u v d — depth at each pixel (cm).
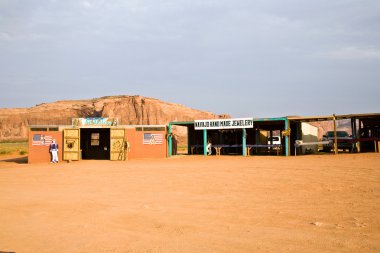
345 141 3145
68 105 19862
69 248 592
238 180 1465
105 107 17138
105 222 777
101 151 3597
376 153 2770
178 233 669
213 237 633
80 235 674
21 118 18588
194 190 1234
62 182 1586
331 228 676
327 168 1783
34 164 2973
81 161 3123
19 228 741
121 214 853
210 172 1809
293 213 823
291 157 2836
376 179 1349
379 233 633
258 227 700
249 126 3256
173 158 3222
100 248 587
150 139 3341
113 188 1341
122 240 632
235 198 1050
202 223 745
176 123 3447
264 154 3538
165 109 17262
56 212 898
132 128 3309
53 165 2748
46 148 3169
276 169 1839
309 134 3712
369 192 1082
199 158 3112
